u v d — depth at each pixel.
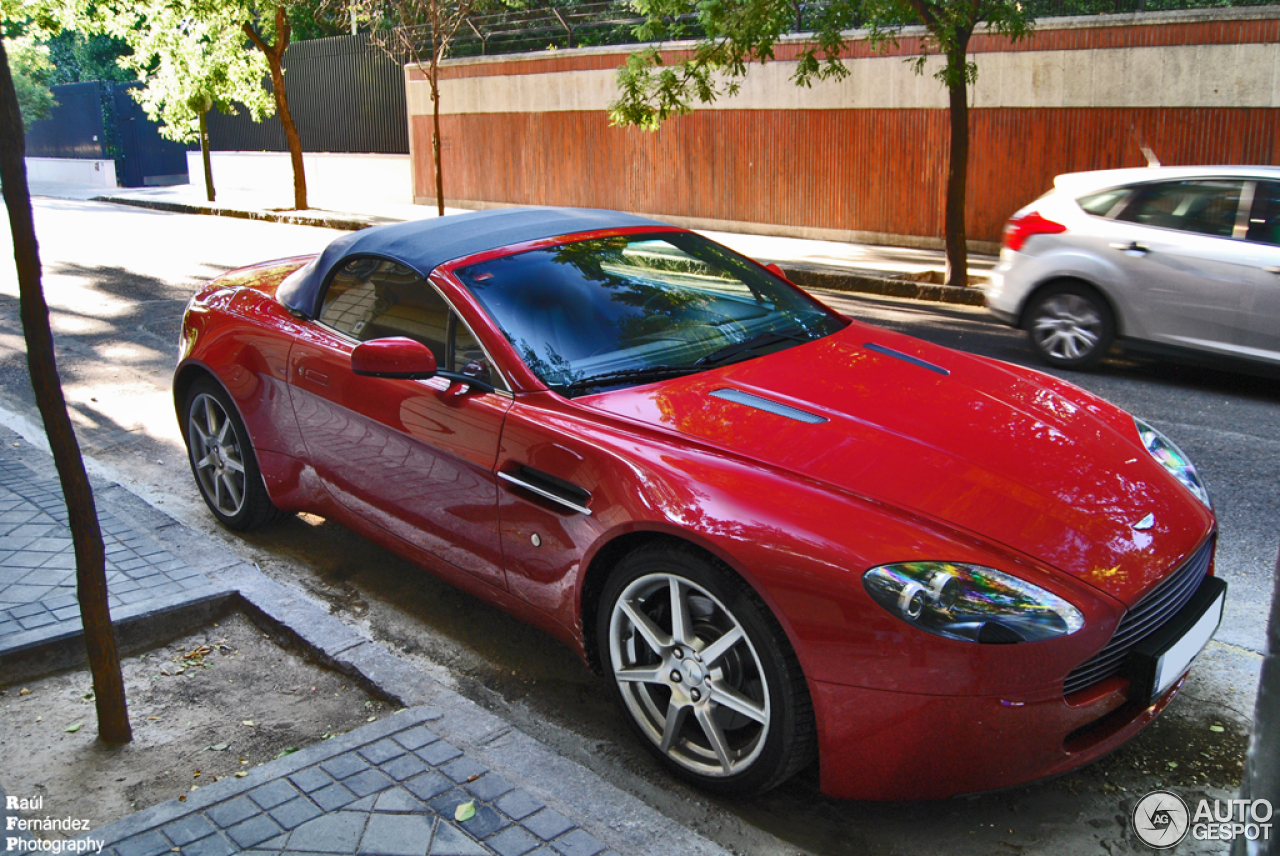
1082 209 7.84
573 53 18.88
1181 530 2.94
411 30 20.36
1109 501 2.91
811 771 3.11
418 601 4.30
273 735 3.21
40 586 3.98
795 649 2.61
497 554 3.52
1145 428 3.60
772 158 16.42
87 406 7.18
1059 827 2.82
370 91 24.55
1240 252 7.02
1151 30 12.42
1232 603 4.06
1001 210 14.16
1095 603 2.59
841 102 15.36
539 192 20.31
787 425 3.13
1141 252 7.45
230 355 4.63
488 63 20.56
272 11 21.23
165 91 23.91
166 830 2.51
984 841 2.77
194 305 5.08
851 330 4.12
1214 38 12.01
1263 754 1.56
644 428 3.18
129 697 3.46
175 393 5.09
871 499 2.77
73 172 35.84
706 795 2.99
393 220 19.98
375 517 4.11
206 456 5.00
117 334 9.46
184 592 3.98
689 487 2.88
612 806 2.69
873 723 2.58
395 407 3.83
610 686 3.17
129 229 19.31
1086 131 13.20
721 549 2.71
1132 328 7.61
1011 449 3.08
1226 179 7.18
